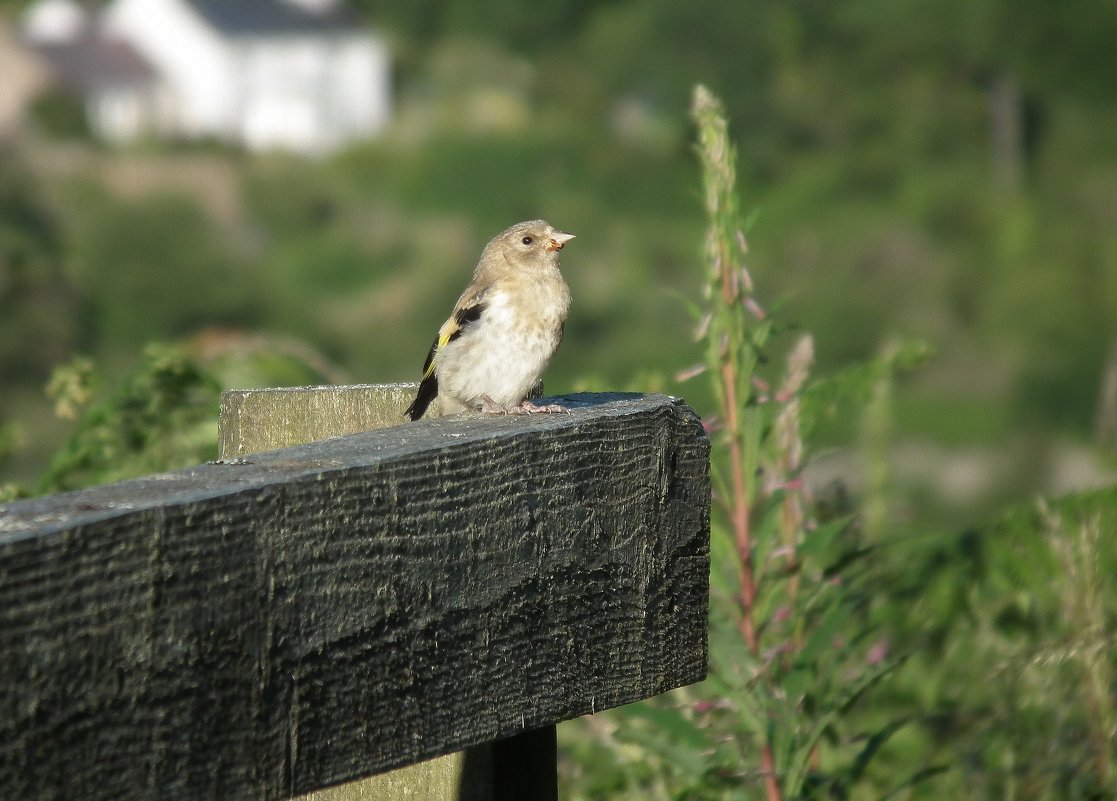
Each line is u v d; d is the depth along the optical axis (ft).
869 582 31.68
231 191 400.26
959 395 237.66
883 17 346.74
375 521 16.99
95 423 34.09
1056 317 249.55
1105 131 326.03
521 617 18.99
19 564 13.51
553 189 395.55
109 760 14.29
